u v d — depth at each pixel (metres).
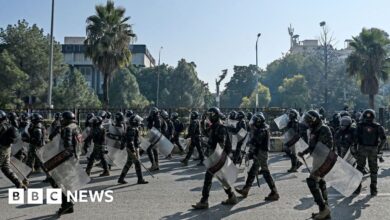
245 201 8.38
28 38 48.94
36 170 12.05
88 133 12.04
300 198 8.67
